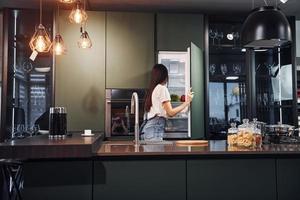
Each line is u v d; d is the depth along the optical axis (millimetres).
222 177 1987
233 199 1982
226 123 4172
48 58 3740
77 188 1882
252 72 4039
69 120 3627
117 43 3740
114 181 1913
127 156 1922
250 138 2145
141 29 3777
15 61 3725
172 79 3803
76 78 3668
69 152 1698
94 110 3662
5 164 1813
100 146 2254
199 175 1974
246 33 2523
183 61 3816
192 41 3840
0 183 2268
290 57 4098
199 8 4074
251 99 4020
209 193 1972
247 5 3975
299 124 4078
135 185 1926
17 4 3816
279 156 2039
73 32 3682
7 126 3547
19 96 3725
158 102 2730
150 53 3768
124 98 3693
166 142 2564
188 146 2254
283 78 4195
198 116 3666
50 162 1869
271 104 4176
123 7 3996
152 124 2738
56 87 3639
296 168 2037
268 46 2686
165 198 1940
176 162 1962
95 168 1905
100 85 3689
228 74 4195
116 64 3723
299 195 2023
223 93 4207
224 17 3977
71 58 3670
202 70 3848
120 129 3654
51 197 1860
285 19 2463
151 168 1943
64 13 3682
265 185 2010
